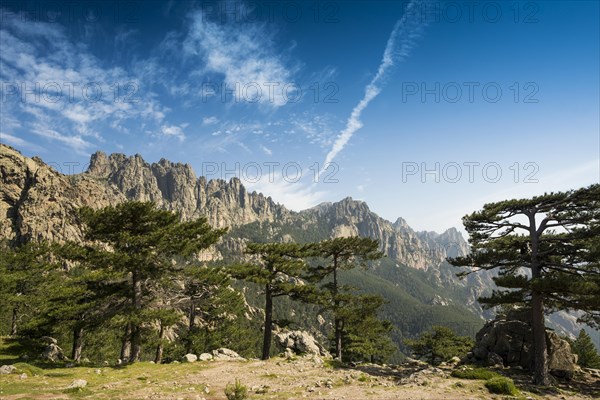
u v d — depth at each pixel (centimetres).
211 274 3578
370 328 3922
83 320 3117
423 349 6284
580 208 2441
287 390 2098
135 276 3206
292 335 4428
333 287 4078
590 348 5003
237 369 2858
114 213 3050
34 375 2427
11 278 5031
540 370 2306
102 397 1839
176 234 3400
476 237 2773
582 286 2050
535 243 2525
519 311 2917
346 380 2306
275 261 3744
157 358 4106
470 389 2000
